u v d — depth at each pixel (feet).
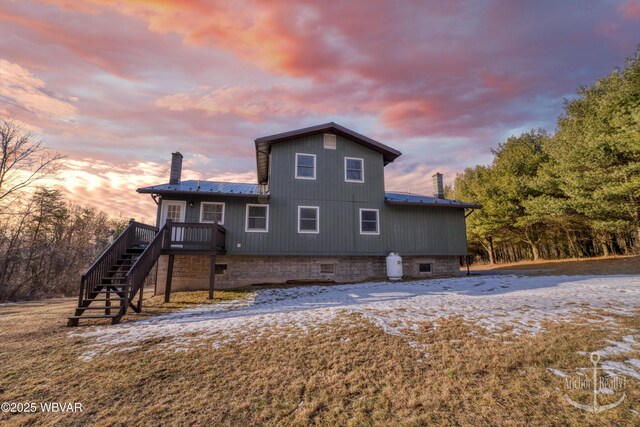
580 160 56.08
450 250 51.34
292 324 20.34
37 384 12.68
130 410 10.62
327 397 11.16
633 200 50.83
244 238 43.83
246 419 9.97
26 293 63.67
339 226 47.37
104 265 28.27
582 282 33.71
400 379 12.19
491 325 18.21
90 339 18.75
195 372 13.51
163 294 41.04
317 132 48.83
